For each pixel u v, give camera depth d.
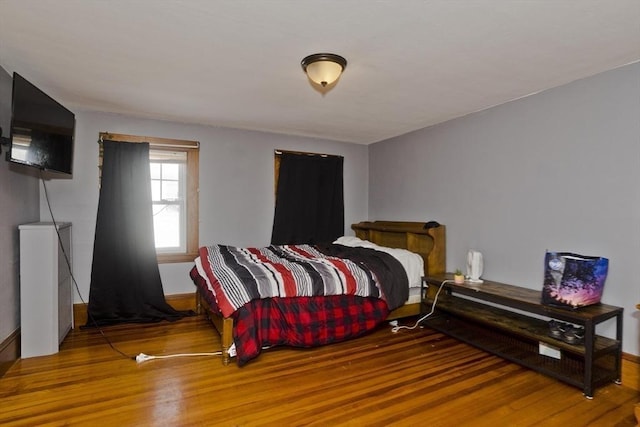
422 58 2.19
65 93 2.91
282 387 2.19
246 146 4.15
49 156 2.58
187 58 2.22
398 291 3.17
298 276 2.77
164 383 2.22
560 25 1.79
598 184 2.39
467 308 3.06
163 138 3.72
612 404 2.02
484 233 3.22
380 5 1.62
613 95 2.32
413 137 4.12
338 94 2.88
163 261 3.75
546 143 2.71
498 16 1.71
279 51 2.12
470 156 3.38
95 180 3.47
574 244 2.53
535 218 2.79
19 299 2.62
